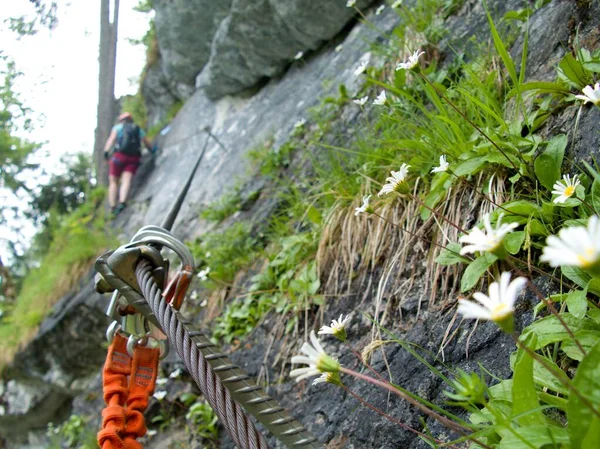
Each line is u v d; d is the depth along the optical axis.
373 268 2.45
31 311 6.90
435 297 2.04
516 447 1.04
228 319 3.31
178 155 7.51
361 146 3.01
